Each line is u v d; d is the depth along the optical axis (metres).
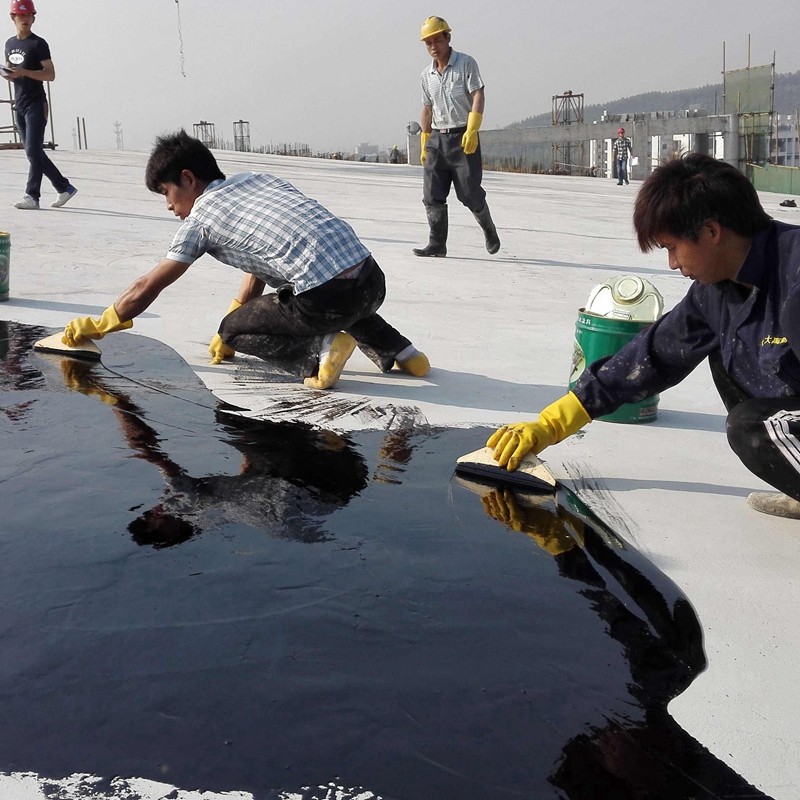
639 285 3.58
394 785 1.58
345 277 3.74
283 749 1.65
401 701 1.80
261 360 4.34
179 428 3.36
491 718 1.76
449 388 4.03
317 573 2.29
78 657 1.90
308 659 1.92
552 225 10.84
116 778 1.57
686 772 1.65
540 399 3.91
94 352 4.20
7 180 11.81
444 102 7.28
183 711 1.74
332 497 2.79
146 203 10.20
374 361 4.23
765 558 2.48
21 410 3.47
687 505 2.82
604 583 2.31
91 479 2.84
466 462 3.03
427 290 6.29
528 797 1.57
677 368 2.79
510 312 5.72
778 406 2.43
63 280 5.86
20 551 2.35
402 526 2.60
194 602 2.13
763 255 2.29
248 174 3.88
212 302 5.52
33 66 8.36
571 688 1.87
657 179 2.27
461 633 2.05
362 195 12.85
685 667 1.96
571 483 2.98
